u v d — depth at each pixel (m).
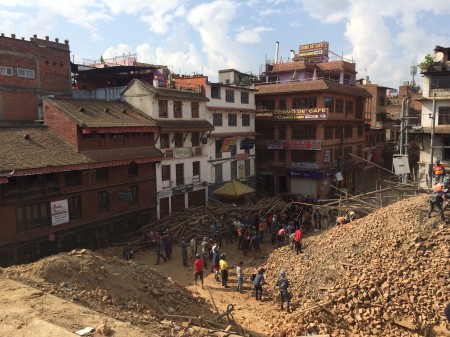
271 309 19.06
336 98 48.47
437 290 16.38
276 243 30.38
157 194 34.91
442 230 19.12
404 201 23.77
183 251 25.89
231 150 44.84
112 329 10.62
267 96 50.06
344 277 18.56
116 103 35.38
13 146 25.70
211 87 41.44
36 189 25.25
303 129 47.16
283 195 45.34
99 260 16.39
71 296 13.07
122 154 31.14
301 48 63.81
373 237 20.66
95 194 29.39
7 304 11.89
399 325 15.62
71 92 45.03
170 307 15.59
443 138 38.38
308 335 14.74
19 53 40.41
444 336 14.60
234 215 34.62
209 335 12.92
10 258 24.00
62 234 26.95
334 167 48.75
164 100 35.84
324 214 34.72
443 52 38.81
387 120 67.12
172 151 36.50
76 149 28.33
